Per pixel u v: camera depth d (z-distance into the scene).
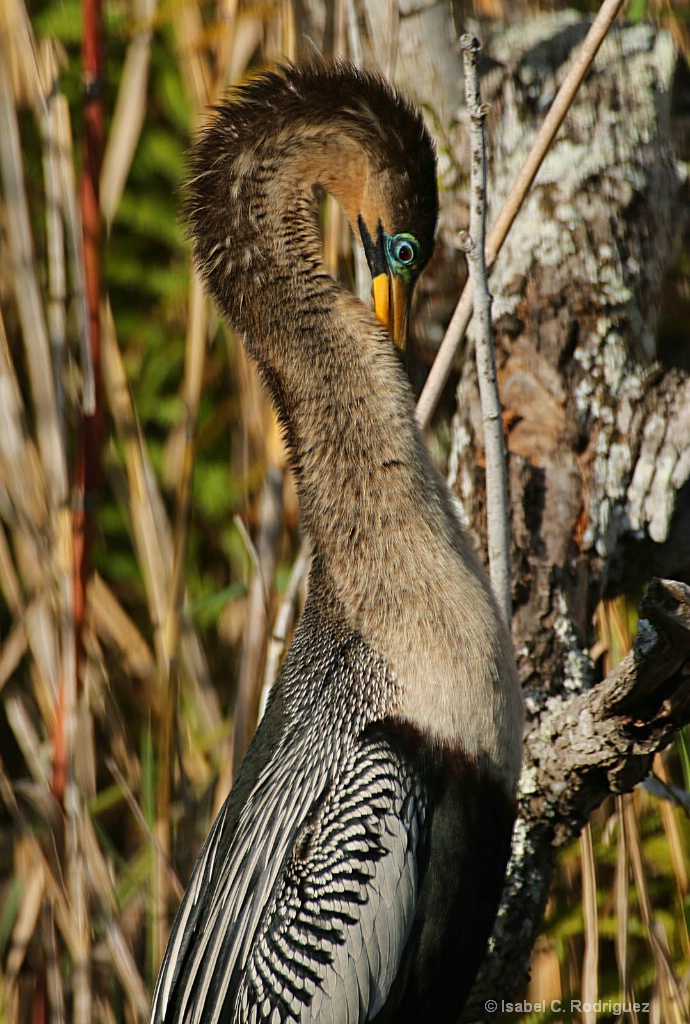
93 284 6.25
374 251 5.54
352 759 5.04
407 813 4.90
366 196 5.45
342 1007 4.80
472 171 4.73
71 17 8.19
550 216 5.96
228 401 8.77
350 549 5.18
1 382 7.03
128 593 9.15
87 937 6.51
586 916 6.04
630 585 6.24
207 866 5.31
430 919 5.01
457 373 6.33
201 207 5.35
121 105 7.96
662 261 6.22
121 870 8.10
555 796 5.27
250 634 6.64
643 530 5.89
